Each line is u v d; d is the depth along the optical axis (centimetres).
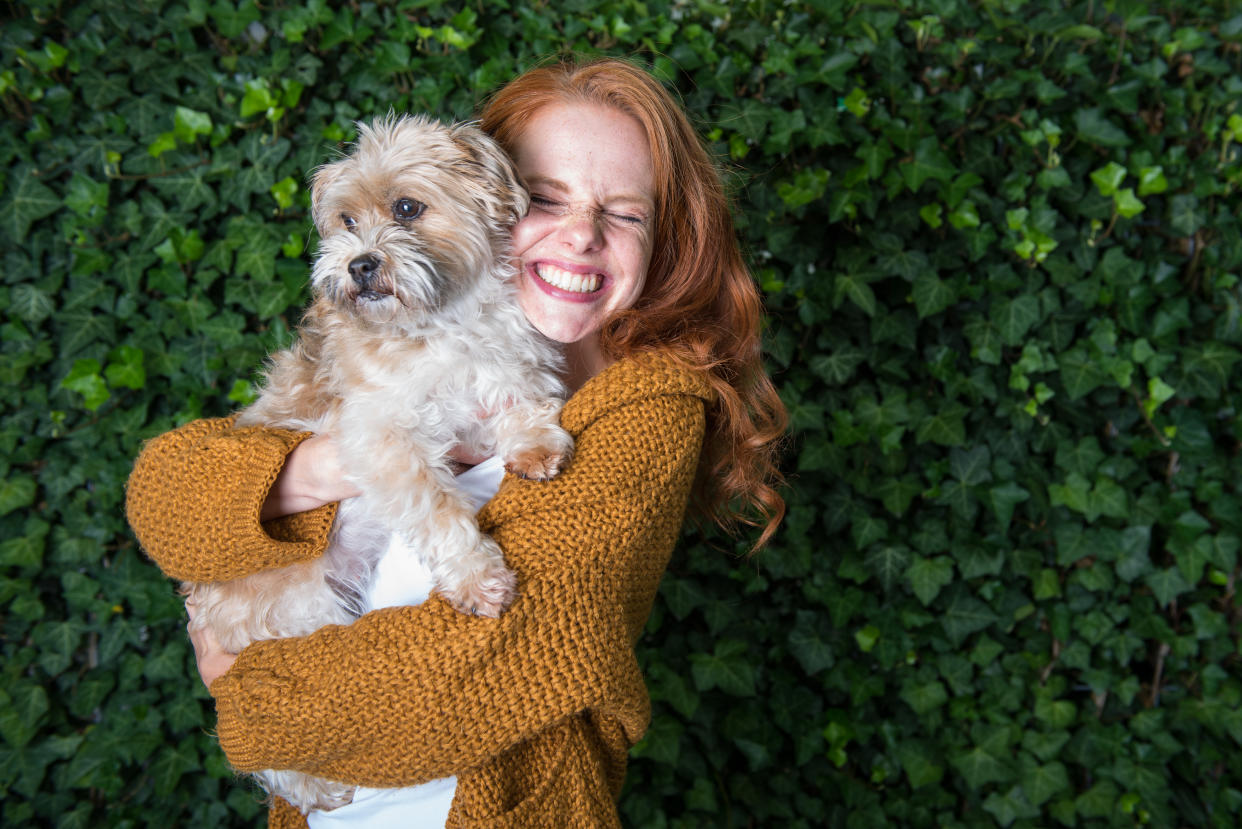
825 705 338
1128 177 315
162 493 161
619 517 152
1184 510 325
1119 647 330
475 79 290
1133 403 325
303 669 140
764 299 301
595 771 161
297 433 174
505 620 140
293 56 288
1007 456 321
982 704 333
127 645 311
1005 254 316
